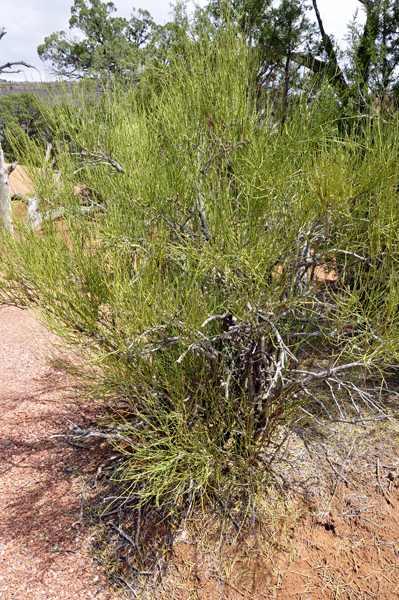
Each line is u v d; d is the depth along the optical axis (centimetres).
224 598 194
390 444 252
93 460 273
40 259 192
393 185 194
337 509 222
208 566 206
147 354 209
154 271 179
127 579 203
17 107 1825
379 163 183
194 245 193
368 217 211
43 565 208
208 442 213
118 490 245
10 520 232
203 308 182
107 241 200
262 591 196
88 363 174
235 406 241
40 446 287
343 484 233
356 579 195
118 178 235
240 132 217
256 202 188
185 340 180
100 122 237
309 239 194
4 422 309
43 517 234
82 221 220
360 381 276
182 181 213
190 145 220
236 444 225
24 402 332
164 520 226
